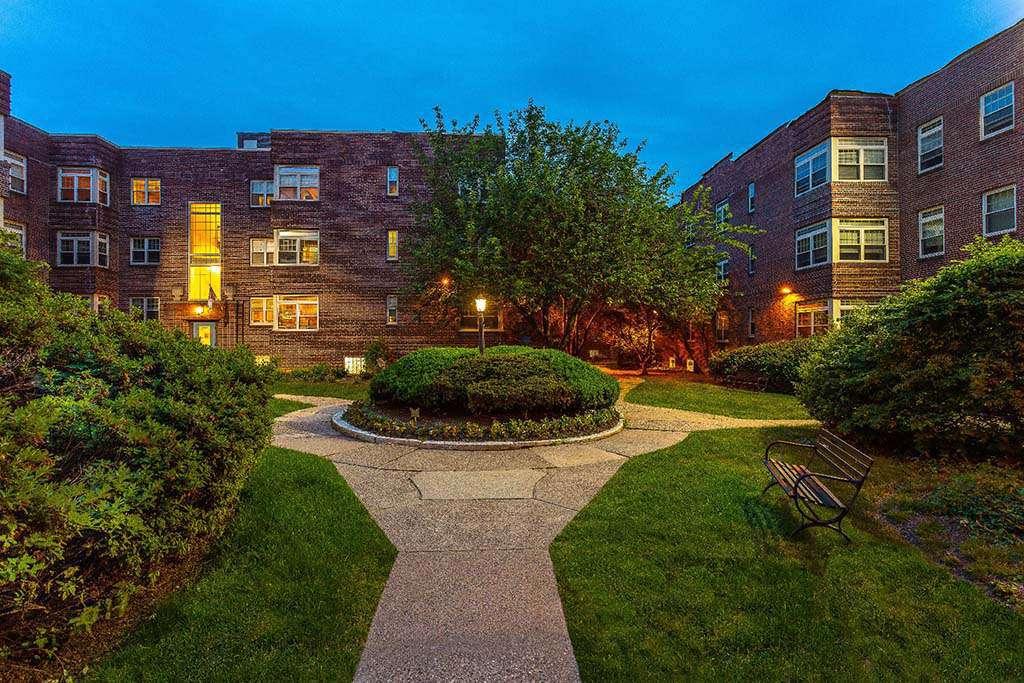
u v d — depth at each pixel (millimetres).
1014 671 2828
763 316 21172
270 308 21672
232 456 3932
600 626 3186
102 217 20969
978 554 4074
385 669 2779
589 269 14219
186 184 22172
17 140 19219
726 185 24391
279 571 3775
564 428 8508
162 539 3176
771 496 5387
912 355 6820
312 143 21203
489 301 16625
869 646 3023
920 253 16312
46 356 3340
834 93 17141
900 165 16953
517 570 3912
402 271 20156
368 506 5301
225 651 2885
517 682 2701
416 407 9578
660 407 12055
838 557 4051
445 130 18219
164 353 4285
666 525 4641
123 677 2643
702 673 2797
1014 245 6754
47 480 2691
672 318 20312
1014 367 5996
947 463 6352
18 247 5375
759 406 12062
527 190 14156
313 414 11430
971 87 14719
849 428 7441
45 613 2771
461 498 5566
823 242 17609
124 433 3031
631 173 15195
